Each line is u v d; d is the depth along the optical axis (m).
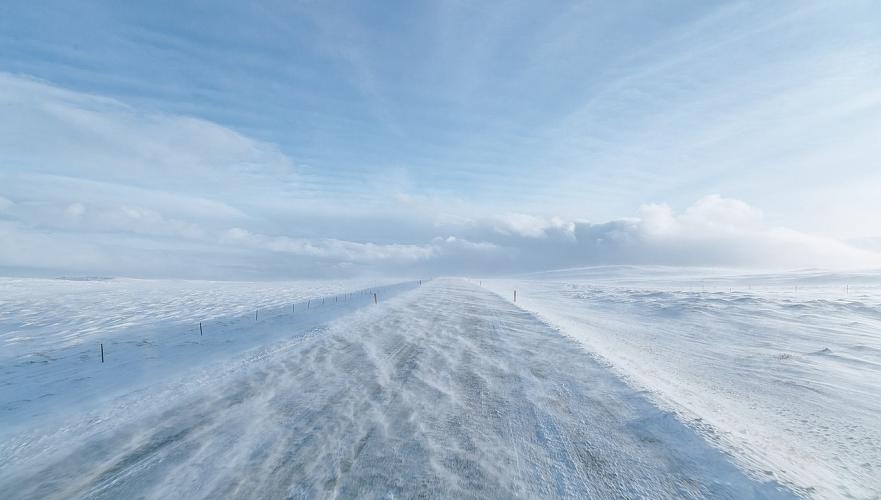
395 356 11.14
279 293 37.91
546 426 6.24
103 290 39.69
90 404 7.52
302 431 6.23
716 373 9.77
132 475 4.97
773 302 23.48
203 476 4.92
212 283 65.44
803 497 4.11
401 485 4.66
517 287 55.69
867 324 16.30
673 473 4.75
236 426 6.45
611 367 9.22
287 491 4.56
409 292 36.84
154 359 11.06
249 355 11.37
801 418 6.85
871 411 7.19
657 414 6.38
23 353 11.90
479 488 4.57
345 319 18.41
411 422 6.52
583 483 4.62
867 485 4.64
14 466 5.24
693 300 26.56
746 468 4.67
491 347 12.16
